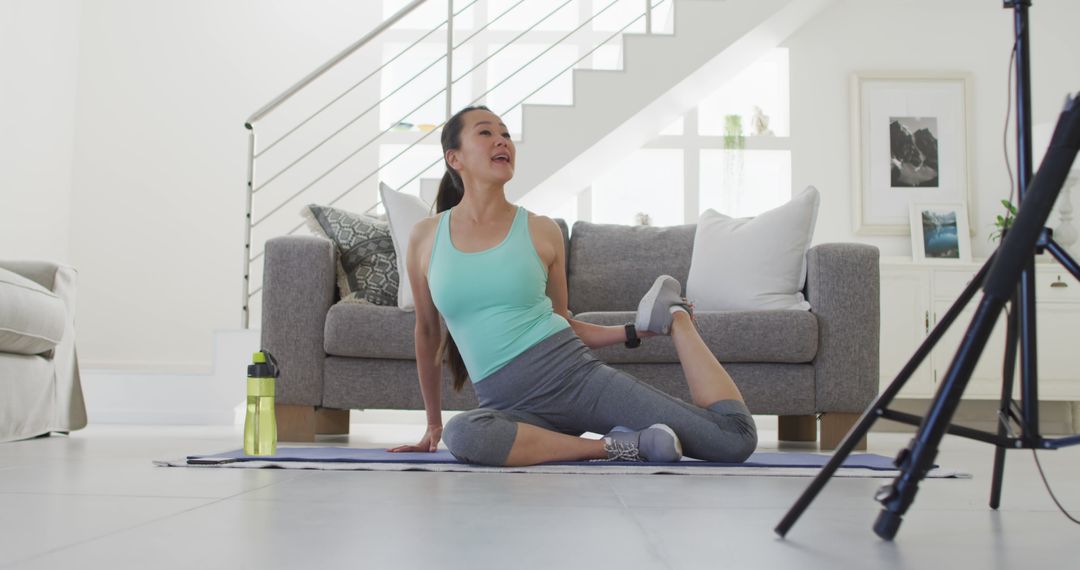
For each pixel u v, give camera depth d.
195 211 5.70
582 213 5.70
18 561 0.88
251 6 5.79
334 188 5.73
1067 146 0.92
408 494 1.44
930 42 5.50
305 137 5.73
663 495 1.46
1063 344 4.64
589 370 2.02
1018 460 2.30
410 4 4.65
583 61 5.95
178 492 1.46
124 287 5.66
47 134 5.44
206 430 3.57
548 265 2.15
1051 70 5.47
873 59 5.50
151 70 5.75
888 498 1.01
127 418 4.04
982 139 5.45
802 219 3.14
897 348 4.75
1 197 5.04
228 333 4.07
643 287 3.50
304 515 1.20
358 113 5.76
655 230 3.63
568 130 4.77
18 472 1.78
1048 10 5.49
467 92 5.95
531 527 1.12
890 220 5.39
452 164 2.15
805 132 5.49
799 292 3.11
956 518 1.24
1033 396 1.02
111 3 5.77
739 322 2.88
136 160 5.71
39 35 5.34
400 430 4.14
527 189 4.74
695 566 0.88
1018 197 1.05
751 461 2.02
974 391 4.64
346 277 3.27
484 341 2.04
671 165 5.84
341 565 0.87
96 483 1.59
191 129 5.73
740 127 5.56
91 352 5.61
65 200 5.64
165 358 5.63
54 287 3.18
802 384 2.89
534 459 1.90
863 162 5.42
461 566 0.87
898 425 4.73
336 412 3.59
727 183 5.54
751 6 4.84
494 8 6.01
